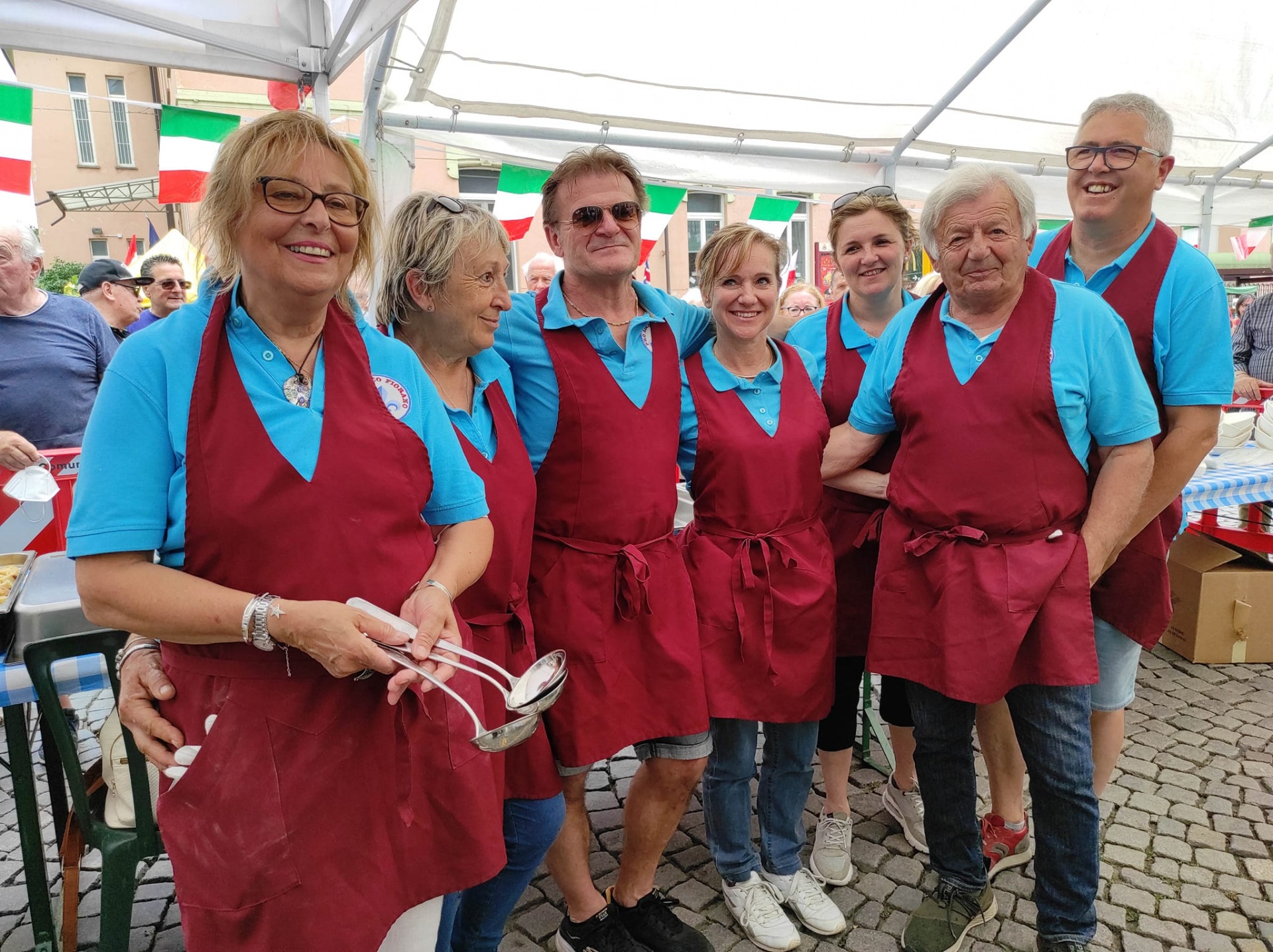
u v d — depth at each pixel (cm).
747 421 207
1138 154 202
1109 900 235
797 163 530
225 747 110
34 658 162
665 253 1327
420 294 159
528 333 189
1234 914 229
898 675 199
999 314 188
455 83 423
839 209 241
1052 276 227
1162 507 208
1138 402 183
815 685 210
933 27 419
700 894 239
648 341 197
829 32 418
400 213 165
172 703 116
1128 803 283
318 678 112
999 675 182
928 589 195
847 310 250
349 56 331
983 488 185
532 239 1080
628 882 209
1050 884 196
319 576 110
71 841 195
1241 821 272
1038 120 521
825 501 244
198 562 108
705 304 219
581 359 186
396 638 108
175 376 109
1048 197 600
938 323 197
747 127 496
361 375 120
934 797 211
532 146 465
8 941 220
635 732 189
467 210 160
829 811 252
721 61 432
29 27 310
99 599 107
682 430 210
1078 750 187
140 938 222
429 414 134
